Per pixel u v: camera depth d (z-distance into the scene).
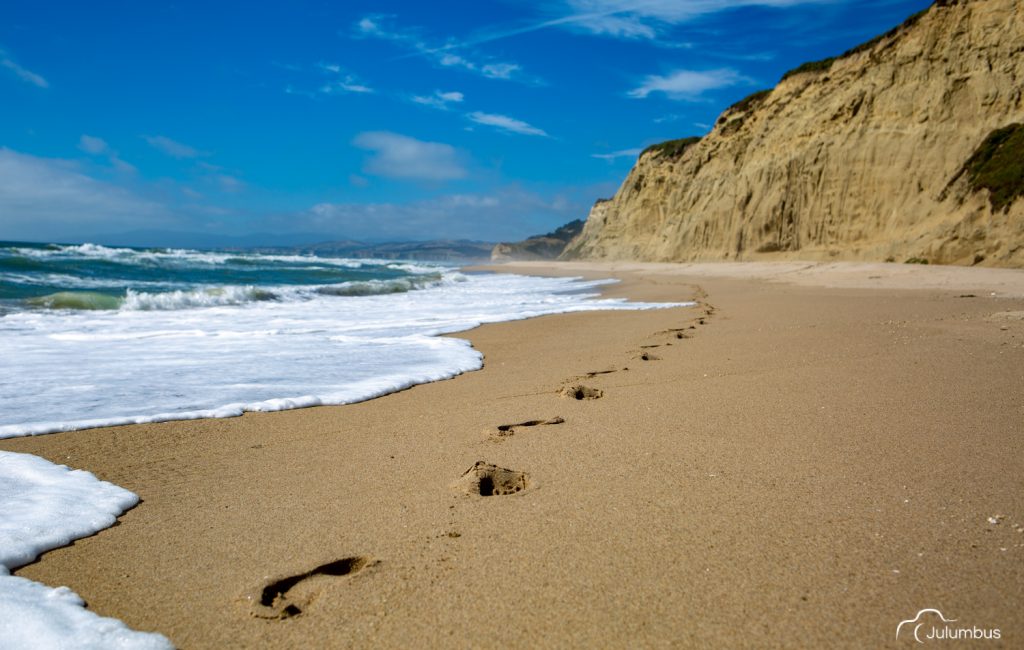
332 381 5.44
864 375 4.67
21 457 3.45
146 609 1.97
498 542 2.34
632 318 10.09
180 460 3.43
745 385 4.62
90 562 2.29
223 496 2.90
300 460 3.40
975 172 19.67
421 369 5.99
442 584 2.06
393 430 3.94
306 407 4.58
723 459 3.12
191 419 4.23
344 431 3.95
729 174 36.66
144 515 2.71
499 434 3.74
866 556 2.12
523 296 16.52
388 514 2.64
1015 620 1.75
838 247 25.12
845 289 14.09
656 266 35.47
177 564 2.26
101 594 2.06
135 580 2.15
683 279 22.19
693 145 48.25
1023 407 3.71
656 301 13.51
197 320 9.96
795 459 3.07
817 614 1.81
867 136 25.28
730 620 1.80
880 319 7.85
